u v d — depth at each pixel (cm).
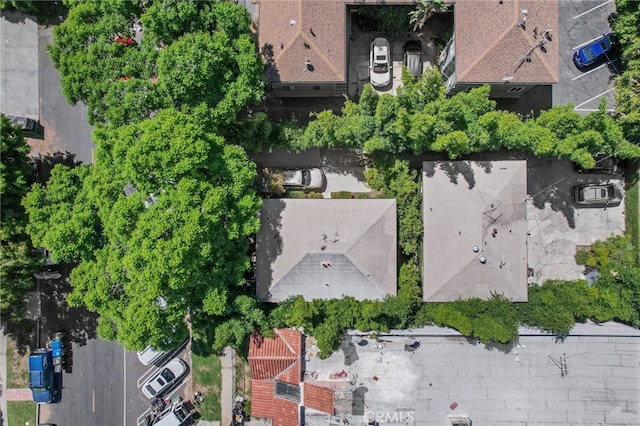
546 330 3819
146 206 3372
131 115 3409
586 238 4225
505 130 3694
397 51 4228
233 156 3456
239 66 3438
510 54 3616
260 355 3875
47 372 4203
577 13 4184
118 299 3472
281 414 3934
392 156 4075
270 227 3903
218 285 3603
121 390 4322
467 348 3866
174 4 3306
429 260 3900
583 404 3866
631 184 4116
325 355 3781
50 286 4328
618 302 3838
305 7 3641
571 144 3634
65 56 3453
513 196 3859
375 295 3903
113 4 3403
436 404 3894
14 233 3747
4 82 4288
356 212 3881
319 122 3831
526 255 3872
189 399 4291
